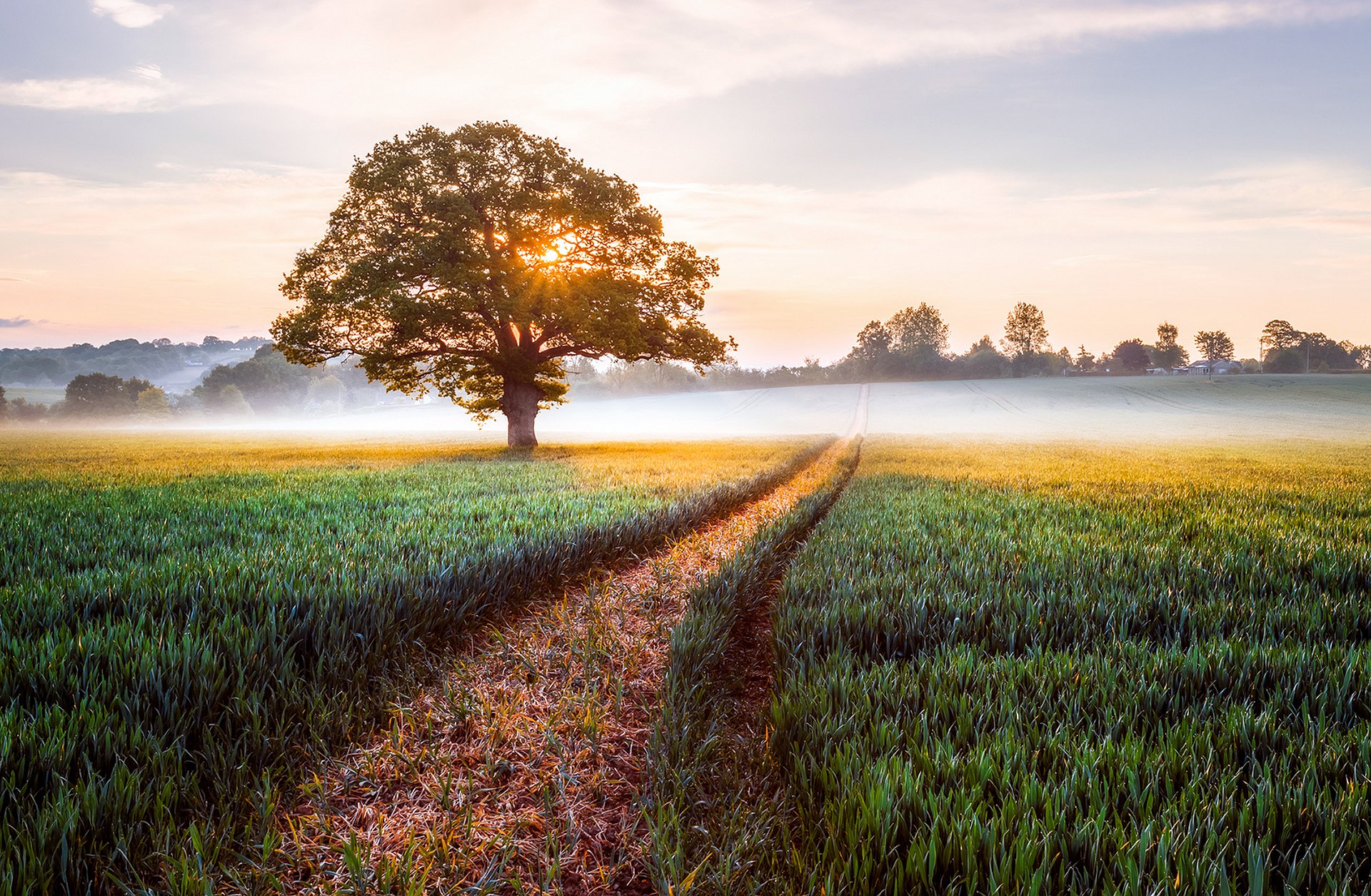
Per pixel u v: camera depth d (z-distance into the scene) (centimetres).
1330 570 585
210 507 978
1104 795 246
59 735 275
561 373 3158
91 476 1622
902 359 16412
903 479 1705
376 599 453
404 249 2627
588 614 579
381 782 320
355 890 238
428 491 1220
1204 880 202
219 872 244
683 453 2709
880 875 221
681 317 2967
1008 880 205
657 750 326
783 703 345
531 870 263
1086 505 1110
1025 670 361
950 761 263
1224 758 270
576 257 2945
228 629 396
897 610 478
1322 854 213
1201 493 1338
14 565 570
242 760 298
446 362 2814
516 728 374
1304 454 3131
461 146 2714
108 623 396
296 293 2689
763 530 871
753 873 248
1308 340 17450
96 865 233
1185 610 466
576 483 1363
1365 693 326
